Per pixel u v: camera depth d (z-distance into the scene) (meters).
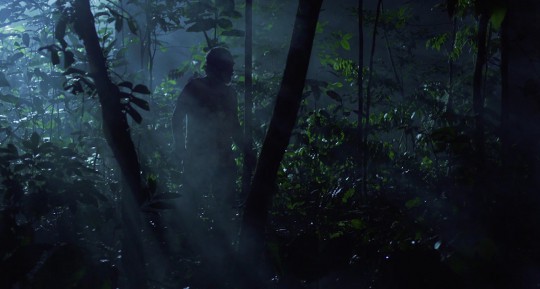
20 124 7.62
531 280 4.25
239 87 8.28
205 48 7.62
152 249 5.52
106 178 6.80
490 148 5.82
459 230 4.33
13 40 8.66
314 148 7.98
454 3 3.58
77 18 3.99
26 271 3.24
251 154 6.91
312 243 4.44
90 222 4.68
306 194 7.23
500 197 4.63
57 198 4.27
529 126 6.16
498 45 8.06
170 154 7.97
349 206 6.44
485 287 3.81
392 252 4.16
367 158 7.82
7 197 4.15
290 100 4.22
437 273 3.83
